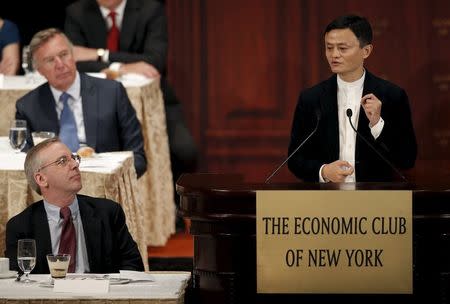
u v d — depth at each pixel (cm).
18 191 1401
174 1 2441
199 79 2458
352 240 897
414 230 907
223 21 2445
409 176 1007
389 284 899
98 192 1401
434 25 2420
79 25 2134
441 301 908
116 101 1661
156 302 911
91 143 1644
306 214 895
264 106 2458
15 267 1162
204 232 922
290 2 2436
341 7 2427
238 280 912
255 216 900
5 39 2292
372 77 1241
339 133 1234
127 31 2123
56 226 1189
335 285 899
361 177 1204
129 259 1197
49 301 913
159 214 1938
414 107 2439
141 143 1681
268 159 2464
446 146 2436
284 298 905
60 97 1648
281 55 2448
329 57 1227
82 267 1182
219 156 2469
